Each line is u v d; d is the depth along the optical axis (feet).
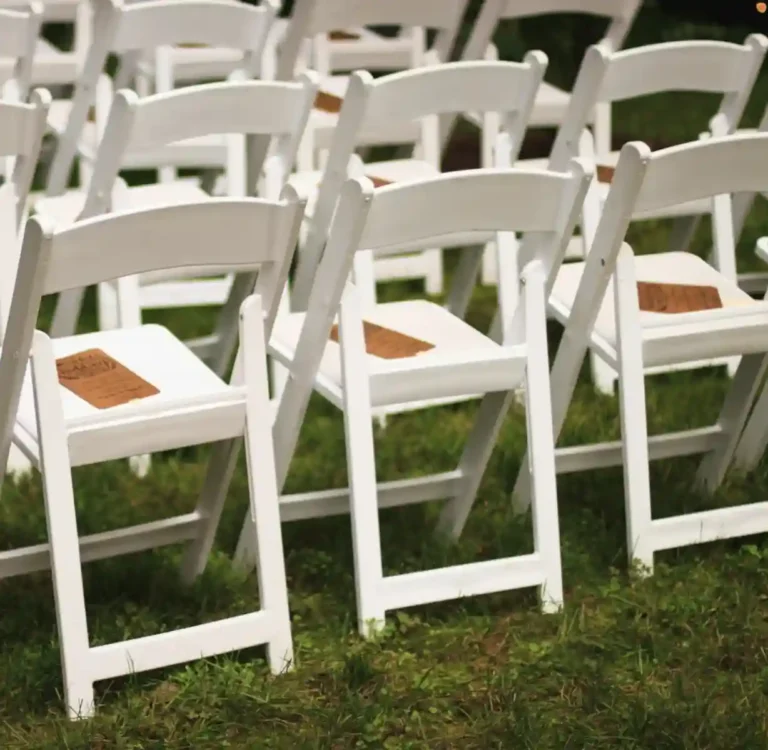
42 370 10.64
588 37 33.27
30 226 9.91
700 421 16.71
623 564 13.79
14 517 14.20
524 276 12.54
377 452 15.75
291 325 13.23
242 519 14.30
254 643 11.86
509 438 15.98
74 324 16.19
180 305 19.49
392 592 12.41
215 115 14.02
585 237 16.21
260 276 11.48
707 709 11.42
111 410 11.02
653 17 35.96
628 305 12.84
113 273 10.52
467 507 13.84
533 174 11.81
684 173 12.30
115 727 11.14
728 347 13.34
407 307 13.79
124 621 12.55
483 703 11.61
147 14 16.26
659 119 29.76
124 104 13.39
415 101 14.53
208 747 11.03
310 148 18.37
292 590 13.21
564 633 12.55
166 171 20.74
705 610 12.87
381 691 11.63
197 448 15.71
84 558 12.37
